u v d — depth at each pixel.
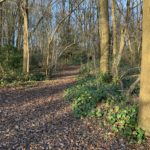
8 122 8.64
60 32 25.39
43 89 14.80
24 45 20.48
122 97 9.89
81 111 9.30
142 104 7.16
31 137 7.30
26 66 20.33
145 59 7.04
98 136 7.47
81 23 25.50
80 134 7.62
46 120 8.92
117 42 16.50
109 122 8.16
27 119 9.02
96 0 23.16
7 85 15.89
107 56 14.45
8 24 32.75
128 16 16.05
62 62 30.73
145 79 7.06
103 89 10.77
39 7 27.30
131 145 6.92
